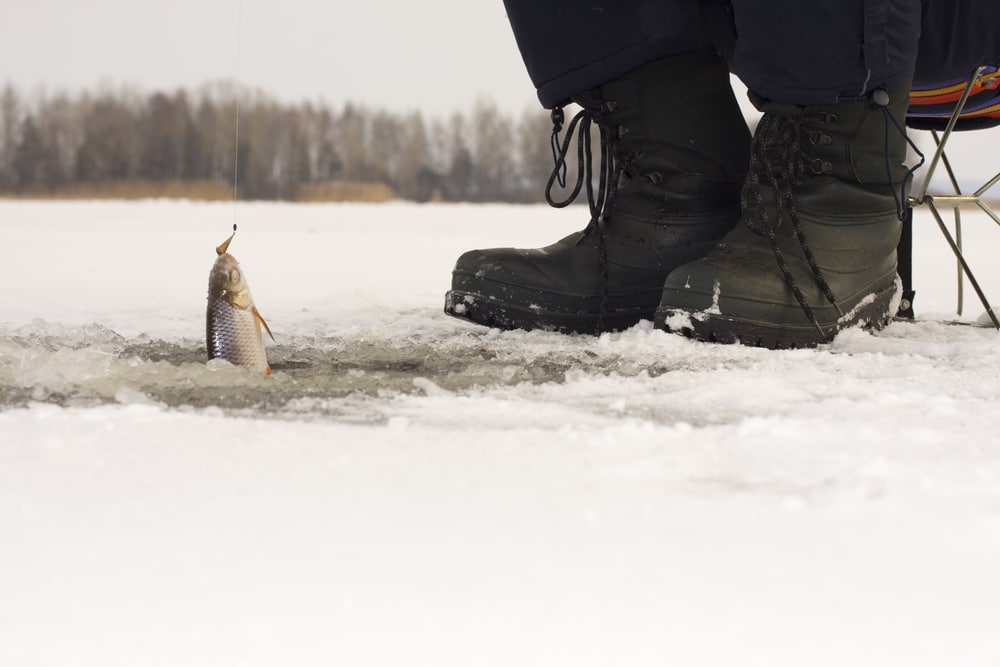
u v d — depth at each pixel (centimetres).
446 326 242
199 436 108
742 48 204
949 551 71
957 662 53
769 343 201
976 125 268
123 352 188
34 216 1287
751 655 53
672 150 226
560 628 56
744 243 212
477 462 98
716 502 83
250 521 77
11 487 86
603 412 130
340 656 52
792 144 209
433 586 63
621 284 228
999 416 126
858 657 53
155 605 59
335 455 100
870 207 215
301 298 337
